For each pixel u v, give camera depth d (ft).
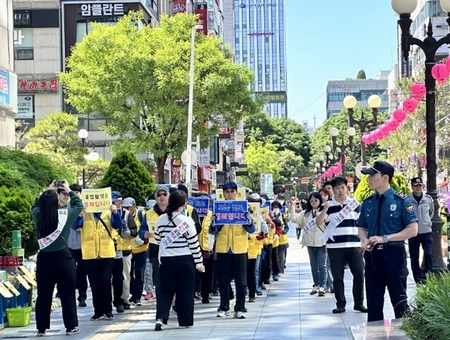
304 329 35.99
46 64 145.28
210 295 53.67
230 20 332.39
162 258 38.17
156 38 111.96
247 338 34.06
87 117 144.66
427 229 48.49
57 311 46.73
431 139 44.55
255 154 293.02
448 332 23.77
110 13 144.46
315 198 50.29
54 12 145.18
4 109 79.87
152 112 110.32
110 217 42.34
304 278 65.57
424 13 234.17
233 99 110.93
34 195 51.24
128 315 44.50
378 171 28.91
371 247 28.50
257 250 49.29
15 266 41.63
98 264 42.45
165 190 41.45
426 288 28.50
